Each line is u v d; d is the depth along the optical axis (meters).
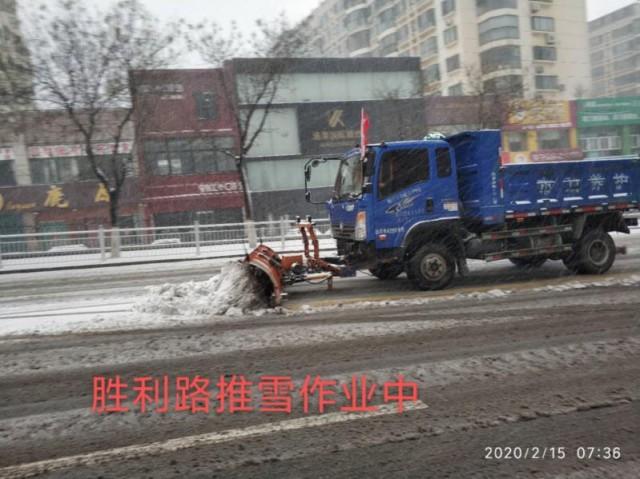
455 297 7.55
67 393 4.39
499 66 36.19
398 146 7.82
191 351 5.39
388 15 46.75
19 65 17.09
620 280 8.32
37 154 25.91
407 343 5.42
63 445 3.45
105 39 17.84
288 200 29.78
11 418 3.91
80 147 23.53
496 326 5.93
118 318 6.99
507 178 8.31
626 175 9.27
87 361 5.20
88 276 13.09
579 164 8.83
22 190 26.12
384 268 9.53
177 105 27.00
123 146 25.88
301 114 30.05
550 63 39.16
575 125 35.44
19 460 3.26
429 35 42.19
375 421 3.65
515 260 10.33
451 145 8.55
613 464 3.01
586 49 40.50
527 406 3.79
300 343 5.54
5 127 19.69
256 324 6.43
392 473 2.98
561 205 8.64
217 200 28.55
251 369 4.79
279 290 7.27
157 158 27.55
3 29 17.38
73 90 17.66
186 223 28.09
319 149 30.36
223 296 7.18
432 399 3.98
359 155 8.18
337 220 8.57
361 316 6.66
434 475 2.95
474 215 8.31
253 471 3.04
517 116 32.47
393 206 7.78
